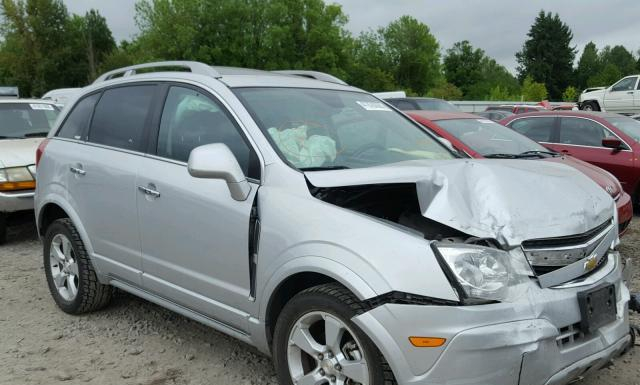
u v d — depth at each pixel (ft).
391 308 8.10
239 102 11.35
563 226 8.91
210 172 9.82
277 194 9.89
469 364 7.78
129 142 13.12
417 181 9.07
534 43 371.56
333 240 8.84
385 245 8.44
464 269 7.99
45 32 197.16
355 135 12.41
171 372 11.83
